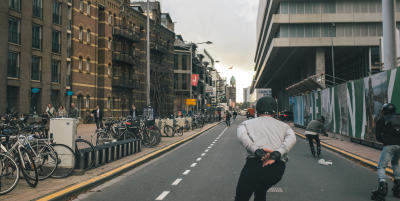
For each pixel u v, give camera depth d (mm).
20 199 5742
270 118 3689
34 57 30406
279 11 45875
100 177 7969
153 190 7078
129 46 48031
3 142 7930
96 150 9484
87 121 37500
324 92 23266
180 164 10906
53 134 8156
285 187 7312
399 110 11961
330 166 10414
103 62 41094
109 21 42719
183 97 68312
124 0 46875
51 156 7781
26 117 17188
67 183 7219
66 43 34406
